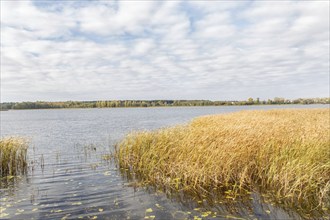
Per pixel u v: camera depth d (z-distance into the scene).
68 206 8.41
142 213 7.75
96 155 17.53
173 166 10.93
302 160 9.56
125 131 33.94
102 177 11.91
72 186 10.62
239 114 31.05
